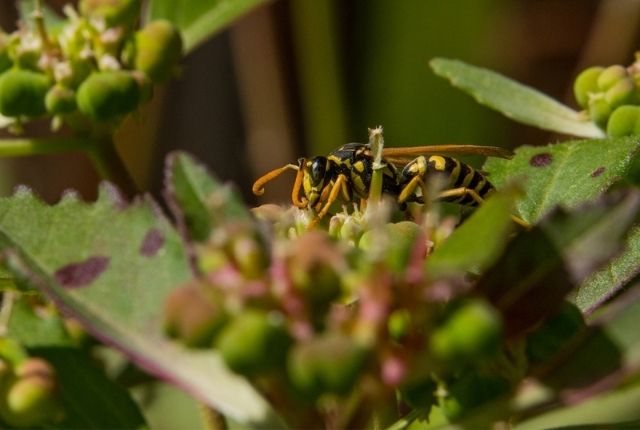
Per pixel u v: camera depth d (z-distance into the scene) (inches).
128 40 9.2
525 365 8.0
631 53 13.9
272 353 7.6
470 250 7.6
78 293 8.1
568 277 7.9
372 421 8.2
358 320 7.7
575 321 8.0
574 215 7.9
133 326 8.0
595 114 9.6
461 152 9.9
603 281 8.8
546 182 9.3
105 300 8.0
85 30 9.2
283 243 7.8
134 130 12.9
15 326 8.4
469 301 7.7
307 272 7.7
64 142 9.4
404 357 7.7
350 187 10.0
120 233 8.2
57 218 8.2
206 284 7.7
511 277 8.0
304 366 7.5
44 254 8.2
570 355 7.9
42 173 13.6
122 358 8.8
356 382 7.6
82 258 8.1
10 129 9.4
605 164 9.2
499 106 9.8
